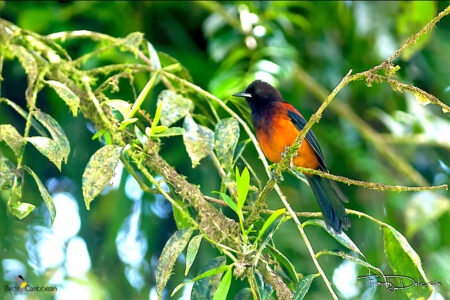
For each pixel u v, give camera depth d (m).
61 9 11.45
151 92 10.83
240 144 7.79
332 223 8.09
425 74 12.63
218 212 7.07
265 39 11.22
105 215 10.90
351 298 10.48
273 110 9.02
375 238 11.32
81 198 10.79
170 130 7.07
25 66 7.80
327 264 10.69
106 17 11.61
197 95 9.09
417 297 6.86
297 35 12.56
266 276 6.64
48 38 8.71
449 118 12.64
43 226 10.12
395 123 11.95
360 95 13.02
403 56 11.24
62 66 8.43
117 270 10.54
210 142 7.68
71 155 10.84
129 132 7.91
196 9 12.20
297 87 11.89
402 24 11.68
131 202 10.68
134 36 8.67
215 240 6.86
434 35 12.41
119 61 11.06
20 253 9.37
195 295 6.68
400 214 11.58
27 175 10.49
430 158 12.98
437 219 11.23
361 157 11.75
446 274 10.62
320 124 12.15
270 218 6.29
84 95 8.17
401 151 12.77
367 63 12.48
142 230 10.67
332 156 12.23
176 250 6.42
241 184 6.07
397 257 7.02
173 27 12.19
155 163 7.30
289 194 11.03
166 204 11.18
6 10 11.49
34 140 6.77
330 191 8.52
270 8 11.70
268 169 7.46
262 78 10.30
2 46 8.35
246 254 6.27
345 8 12.24
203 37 12.59
